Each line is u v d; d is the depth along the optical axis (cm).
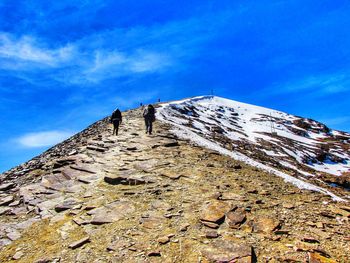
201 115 7212
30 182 1755
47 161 2261
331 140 8838
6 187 1703
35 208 1368
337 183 4094
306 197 1543
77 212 1264
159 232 1043
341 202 1608
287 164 4828
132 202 1310
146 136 2653
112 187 1519
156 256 909
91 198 1399
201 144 2622
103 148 2294
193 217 1135
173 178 1590
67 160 2023
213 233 1004
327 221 1195
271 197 1435
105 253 946
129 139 2553
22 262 962
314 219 1197
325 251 927
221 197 1336
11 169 2373
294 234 1036
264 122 9144
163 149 2222
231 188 1482
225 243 948
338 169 6297
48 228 1168
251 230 1048
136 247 959
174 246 951
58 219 1232
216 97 10962
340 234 1070
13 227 1211
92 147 2306
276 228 1064
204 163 1923
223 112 9169
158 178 1596
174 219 1130
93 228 1113
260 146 5872
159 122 3566
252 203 1298
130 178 1573
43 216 1280
